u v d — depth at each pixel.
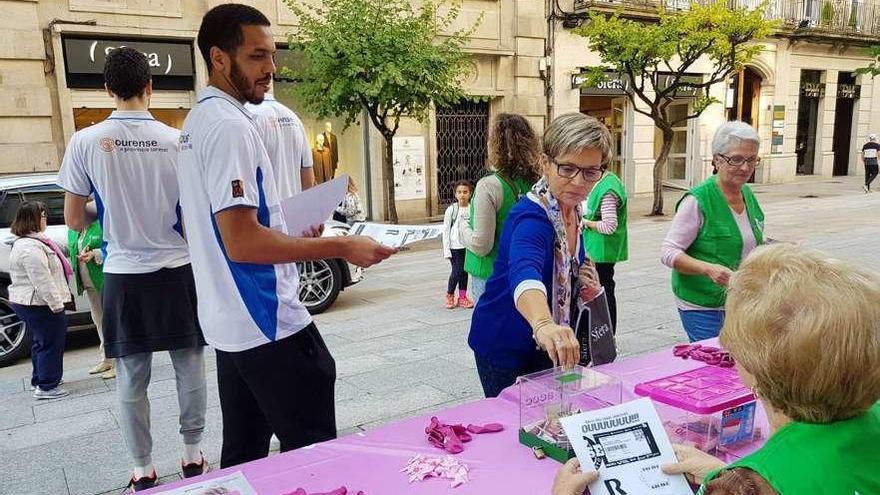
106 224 2.80
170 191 2.84
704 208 2.97
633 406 1.57
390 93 9.84
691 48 13.22
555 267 2.13
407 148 13.68
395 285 7.89
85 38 10.16
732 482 1.04
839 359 0.94
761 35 13.32
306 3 11.48
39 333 4.30
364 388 4.27
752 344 1.03
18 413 4.12
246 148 1.95
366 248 2.04
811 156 22.17
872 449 0.99
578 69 16.09
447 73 10.45
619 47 13.42
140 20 10.48
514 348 2.26
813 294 0.99
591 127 2.02
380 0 10.59
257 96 2.10
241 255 1.93
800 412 1.01
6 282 5.45
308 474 1.67
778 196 16.67
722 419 1.70
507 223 2.21
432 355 4.95
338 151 13.51
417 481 1.61
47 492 3.07
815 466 0.97
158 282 2.83
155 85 10.83
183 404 3.00
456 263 6.44
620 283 7.27
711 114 18.84
